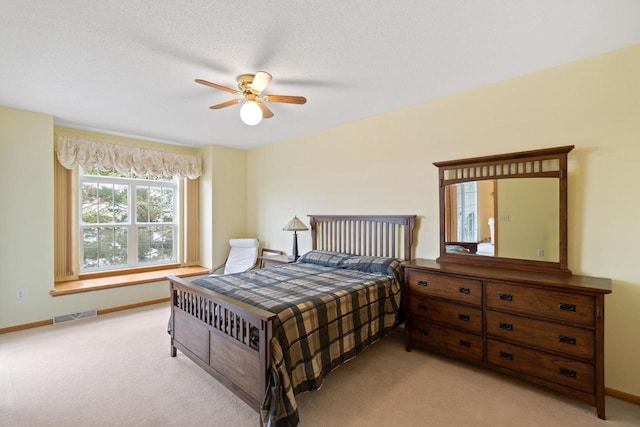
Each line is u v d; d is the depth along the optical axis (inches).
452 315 100.0
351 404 81.7
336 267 135.0
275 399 66.8
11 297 130.0
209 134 171.6
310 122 151.4
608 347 87.4
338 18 70.9
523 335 86.4
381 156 140.0
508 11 68.9
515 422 75.0
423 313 107.1
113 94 113.7
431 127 123.7
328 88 110.5
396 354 110.2
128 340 122.3
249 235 212.8
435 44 82.4
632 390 83.9
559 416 77.1
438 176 121.6
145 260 189.5
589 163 90.4
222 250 201.2
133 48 82.8
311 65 93.1
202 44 81.2
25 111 131.8
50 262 139.2
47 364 102.9
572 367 79.0
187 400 84.4
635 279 83.8
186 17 70.0
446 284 101.3
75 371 98.6
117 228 178.5
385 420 75.5
